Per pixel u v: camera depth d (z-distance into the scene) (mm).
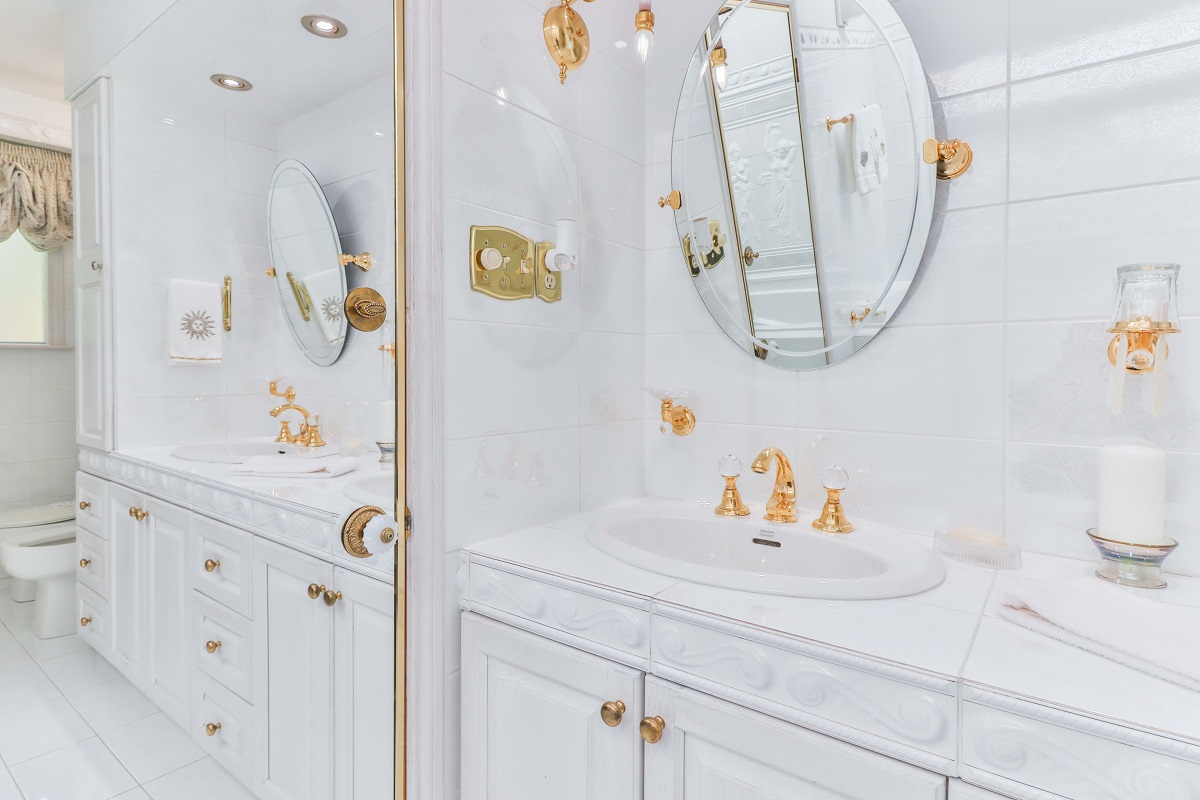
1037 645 715
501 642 1020
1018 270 1075
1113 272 995
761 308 1348
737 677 793
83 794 748
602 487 1418
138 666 793
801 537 1146
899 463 1200
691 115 1417
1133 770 559
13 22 670
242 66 861
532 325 1224
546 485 1265
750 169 1343
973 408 1122
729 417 1425
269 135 884
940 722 654
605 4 1404
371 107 976
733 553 1226
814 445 1305
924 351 1168
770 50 1306
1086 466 1023
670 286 1505
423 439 1030
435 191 1023
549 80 1255
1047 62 1042
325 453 947
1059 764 592
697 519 1271
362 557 1002
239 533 876
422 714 1042
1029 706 605
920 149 1135
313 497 940
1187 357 944
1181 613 750
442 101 1030
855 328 1229
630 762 885
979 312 1112
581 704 939
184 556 827
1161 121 957
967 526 1100
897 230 1170
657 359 1527
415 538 1035
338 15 951
